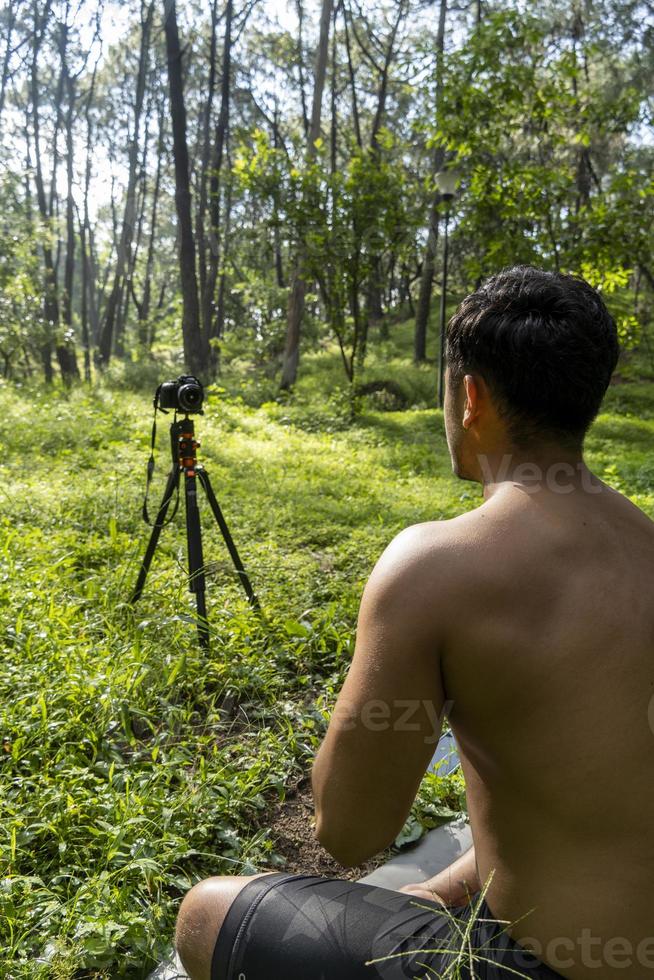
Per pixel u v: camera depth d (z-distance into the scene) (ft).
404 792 3.45
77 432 30.63
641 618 3.21
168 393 12.95
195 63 103.40
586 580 3.23
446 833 8.61
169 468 25.35
